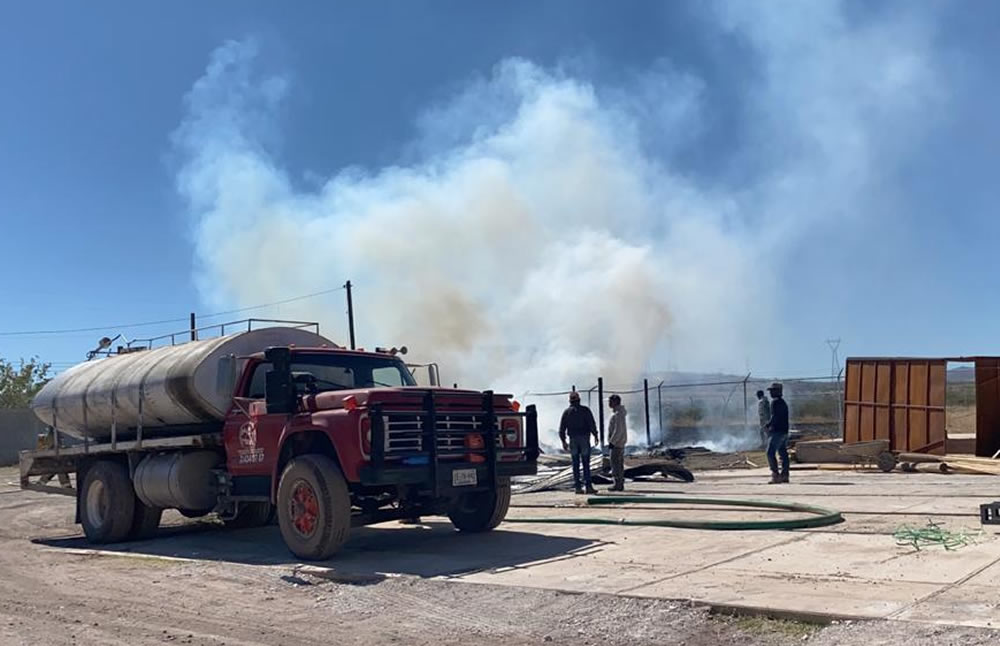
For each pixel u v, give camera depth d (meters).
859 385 24.47
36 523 18.02
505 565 9.80
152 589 9.81
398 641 7.25
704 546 10.31
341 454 10.67
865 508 13.00
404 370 13.32
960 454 23.25
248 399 12.45
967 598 7.12
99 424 14.82
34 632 8.12
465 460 11.34
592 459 20.95
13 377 54.53
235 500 12.53
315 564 10.53
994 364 22.98
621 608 7.54
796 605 7.13
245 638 7.59
